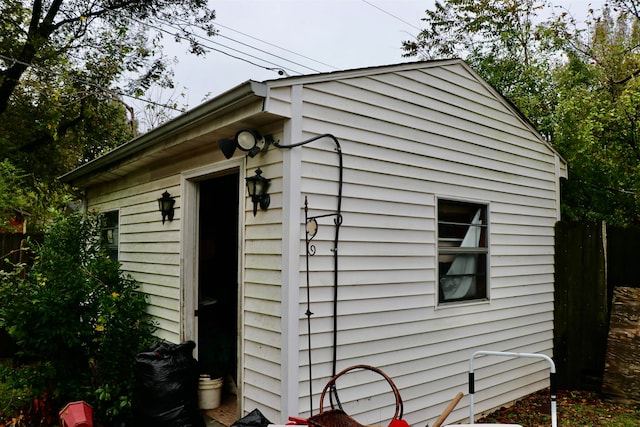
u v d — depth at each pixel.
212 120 3.65
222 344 4.82
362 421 3.62
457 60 4.66
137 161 5.19
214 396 4.35
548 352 5.79
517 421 4.64
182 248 4.66
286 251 3.24
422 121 4.31
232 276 5.31
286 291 3.22
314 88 3.44
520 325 5.38
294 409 3.18
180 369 3.84
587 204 7.02
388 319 3.89
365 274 3.73
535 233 5.71
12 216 7.36
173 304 4.79
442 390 4.33
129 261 5.88
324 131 3.48
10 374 4.30
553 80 9.41
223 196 5.45
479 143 4.95
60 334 4.26
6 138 11.41
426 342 4.21
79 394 4.19
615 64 9.21
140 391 3.74
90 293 4.59
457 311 4.56
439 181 4.45
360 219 3.71
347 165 3.63
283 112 3.23
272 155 3.45
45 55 11.24
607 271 5.62
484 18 11.91
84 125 12.83
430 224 4.33
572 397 5.42
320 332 3.38
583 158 7.19
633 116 7.07
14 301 4.37
